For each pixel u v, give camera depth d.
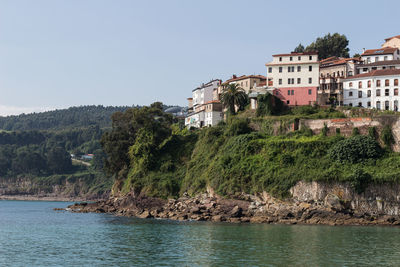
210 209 114.19
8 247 71.75
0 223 107.31
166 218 115.00
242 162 118.12
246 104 151.88
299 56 144.25
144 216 117.19
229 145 127.88
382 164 105.44
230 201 113.50
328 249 68.12
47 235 84.69
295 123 128.00
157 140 148.38
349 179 101.75
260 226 95.56
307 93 142.12
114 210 137.62
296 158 112.81
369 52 162.62
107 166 161.62
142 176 140.75
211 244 72.31
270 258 61.91
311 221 101.12
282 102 142.62
